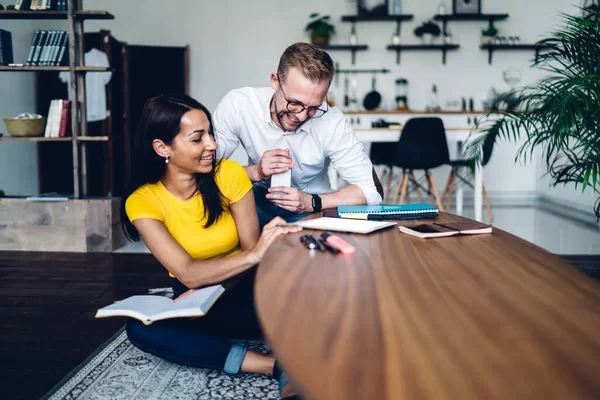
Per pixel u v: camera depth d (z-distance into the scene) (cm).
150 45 680
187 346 163
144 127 164
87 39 611
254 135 224
